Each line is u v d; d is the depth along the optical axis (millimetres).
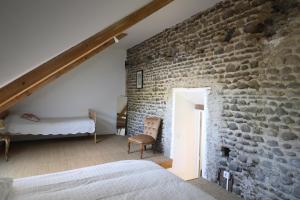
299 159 2246
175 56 4301
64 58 2281
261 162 2627
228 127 3076
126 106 6527
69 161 3994
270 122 2525
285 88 2365
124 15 2158
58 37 1106
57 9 913
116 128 6586
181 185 1720
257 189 2668
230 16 3043
